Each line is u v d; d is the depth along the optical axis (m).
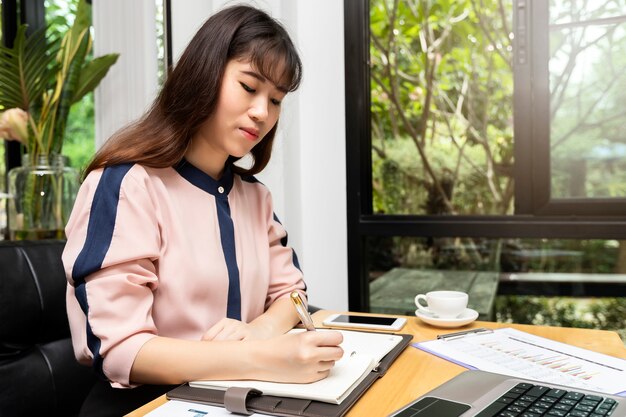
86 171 1.00
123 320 0.85
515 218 2.10
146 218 0.94
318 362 0.73
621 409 0.62
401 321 1.14
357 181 2.28
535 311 2.11
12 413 1.10
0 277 1.13
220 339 0.92
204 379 0.77
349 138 2.28
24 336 1.16
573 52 2.03
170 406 0.69
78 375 1.22
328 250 2.31
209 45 0.97
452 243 2.21
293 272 1.26
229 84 0.97
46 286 1.20
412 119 2.24
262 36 0.98
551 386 0.71
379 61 2.28
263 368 0.75
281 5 2.11
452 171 2.20
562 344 0.96
